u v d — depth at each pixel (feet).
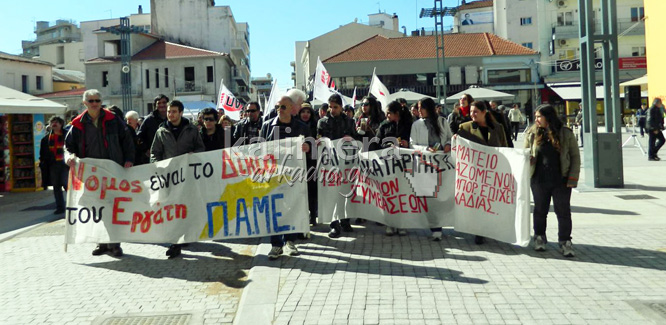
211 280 18.67
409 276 17.62
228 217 21.49
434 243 22.40
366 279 17.46
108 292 17.53
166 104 27.45
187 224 21.79
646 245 20.24
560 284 16.24
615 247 20.21
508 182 21.04
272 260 20.43
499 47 170.19
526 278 16.96
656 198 30.09
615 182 34.30
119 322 14.78
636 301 14.56
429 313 14.23
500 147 21.42
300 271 18.74
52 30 362.94
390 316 14.11
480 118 22.20
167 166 22.17
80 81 222.48
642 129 79.46
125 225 22.16
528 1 189.78
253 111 28.30
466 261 19.27
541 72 165.89
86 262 21.63
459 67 167.43
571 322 13.32
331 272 18.44
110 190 22.34
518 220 20.59
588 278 16.71
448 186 23.18
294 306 15.12
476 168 21.93
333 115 25.94
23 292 17.76
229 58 192.34
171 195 22.04
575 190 33.83
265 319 14.23
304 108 25.80
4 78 174.50
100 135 22.63
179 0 217.77
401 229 24.75
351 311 14.57
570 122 137.18
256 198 21.38
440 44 172.86
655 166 46.29
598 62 149.07
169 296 16.98
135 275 19.49
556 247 20.75
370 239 23.66
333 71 170.09
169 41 218.18
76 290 17.84
